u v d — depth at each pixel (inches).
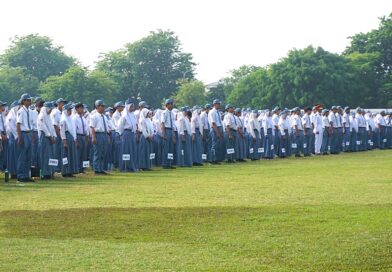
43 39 3912.4
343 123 1550.2
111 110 1134.4
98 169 930.7
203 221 489.4
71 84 2910.9
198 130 1123.3
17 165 815.7
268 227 465.7
